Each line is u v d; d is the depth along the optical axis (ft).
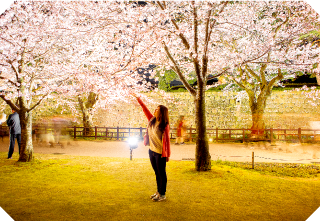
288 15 36.19
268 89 45.50
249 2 36.24
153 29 20.54
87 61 30.22
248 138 47.70
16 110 22.66
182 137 42.34
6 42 19.16
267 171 21.74
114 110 64.49
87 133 53.16
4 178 16.98
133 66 21.65
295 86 63.36
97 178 17.40
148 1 21.66
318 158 29.12
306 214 11.25
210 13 19.60
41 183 15.88
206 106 62.90
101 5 21.35
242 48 40.57
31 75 24.98
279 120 59.26
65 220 10.26
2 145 37.19
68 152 31.65
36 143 41.52
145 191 14.44
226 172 19.67
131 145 25.00
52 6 23.27
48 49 23.43
